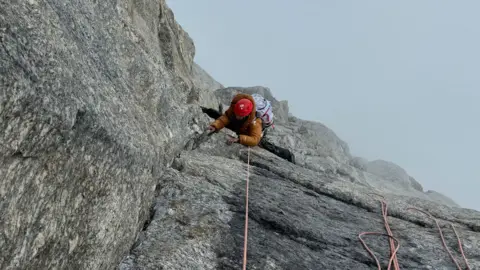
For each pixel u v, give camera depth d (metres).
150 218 5.50
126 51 5.55
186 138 7.66
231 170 7.79
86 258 3.68
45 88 2.69
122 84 4.96
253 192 6.91
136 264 4.52
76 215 3.38
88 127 3.23
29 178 2.68
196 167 7.24
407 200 8.78
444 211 8.40
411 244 6.67
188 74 12.38
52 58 2.92
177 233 5.21
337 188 8.52
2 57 2.35
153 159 4.93
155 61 6.56
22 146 2.52
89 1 4.87
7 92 2.30
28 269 2.84
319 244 6.01
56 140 2.84
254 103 7.84
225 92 23.02
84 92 3.36
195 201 5.99
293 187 7.99
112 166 3.80
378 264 5.78
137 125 4.71
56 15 3.44
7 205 2.50
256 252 5.25
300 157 12.95
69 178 3.15
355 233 6.67
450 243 6.88
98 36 4.66
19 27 2.67
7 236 2.54
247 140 8.05
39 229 2.88
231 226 5.67
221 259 4.95
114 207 4.02
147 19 9.04
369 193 8.89
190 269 4.62
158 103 6.22
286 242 5.79
